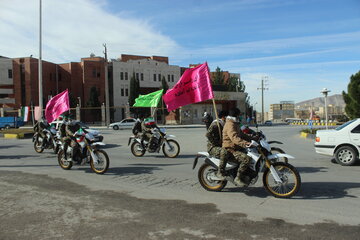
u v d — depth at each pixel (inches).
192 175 308.7
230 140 225.6
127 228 166.9
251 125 1905.8
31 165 382.6
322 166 347.3
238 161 225.0
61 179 295.0
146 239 152.3
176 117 2006.6
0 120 1740.9
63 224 173.8
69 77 2635.3
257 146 217.0
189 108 2003.0
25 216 187.6
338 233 155.3
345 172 310.2
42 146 504.1
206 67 312.5
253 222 172.4
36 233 161.2
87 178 298.7
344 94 933.2
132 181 283.0
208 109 2128.4
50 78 2559.1
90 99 2353.6
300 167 340.2
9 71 2396.7
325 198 215.3
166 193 238.7
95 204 211.5
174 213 190.2
